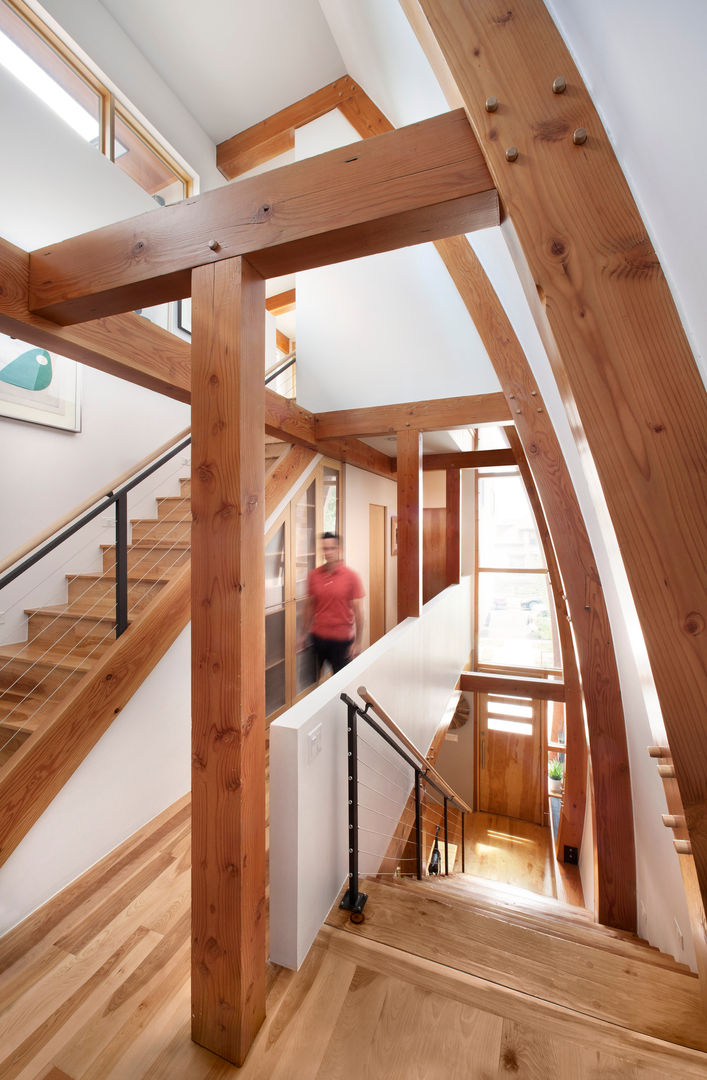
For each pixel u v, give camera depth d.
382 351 3.79
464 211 1.05
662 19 0.58
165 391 2.35
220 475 1.23
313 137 4.20
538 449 2.67
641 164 0.75
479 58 0.90
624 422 0.77
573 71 0.85
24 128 2.86
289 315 7.49
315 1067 1.19
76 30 3.31
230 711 1.21
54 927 1.72
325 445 4.11
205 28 3.67
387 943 1.57
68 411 3.17
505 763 7.05
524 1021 1.29
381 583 6.33
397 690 2.95
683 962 1.64
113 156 3.69
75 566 3.20
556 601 4.61
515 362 2.73
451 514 6.42
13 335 1.61
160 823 2.40
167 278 1.32
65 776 1.96
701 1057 1.18
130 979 1.49
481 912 1.72
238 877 1.20
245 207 1.22
